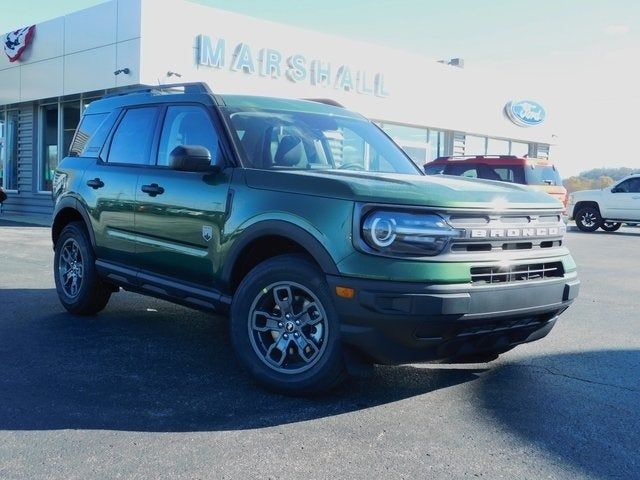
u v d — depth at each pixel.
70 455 3.49
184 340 5.82
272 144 5.07
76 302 6.49
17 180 22.25
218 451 3.56
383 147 5.86
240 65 18.27
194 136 5.28
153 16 16.41
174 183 5.18
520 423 4.02
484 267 4.08
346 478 3.28
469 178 5.24
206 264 4.87
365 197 4.04
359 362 4.14
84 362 5.11
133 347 5.56
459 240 4.01
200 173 5.00
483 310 4.02
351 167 5.39
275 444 3.66
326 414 4.11
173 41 16.81
